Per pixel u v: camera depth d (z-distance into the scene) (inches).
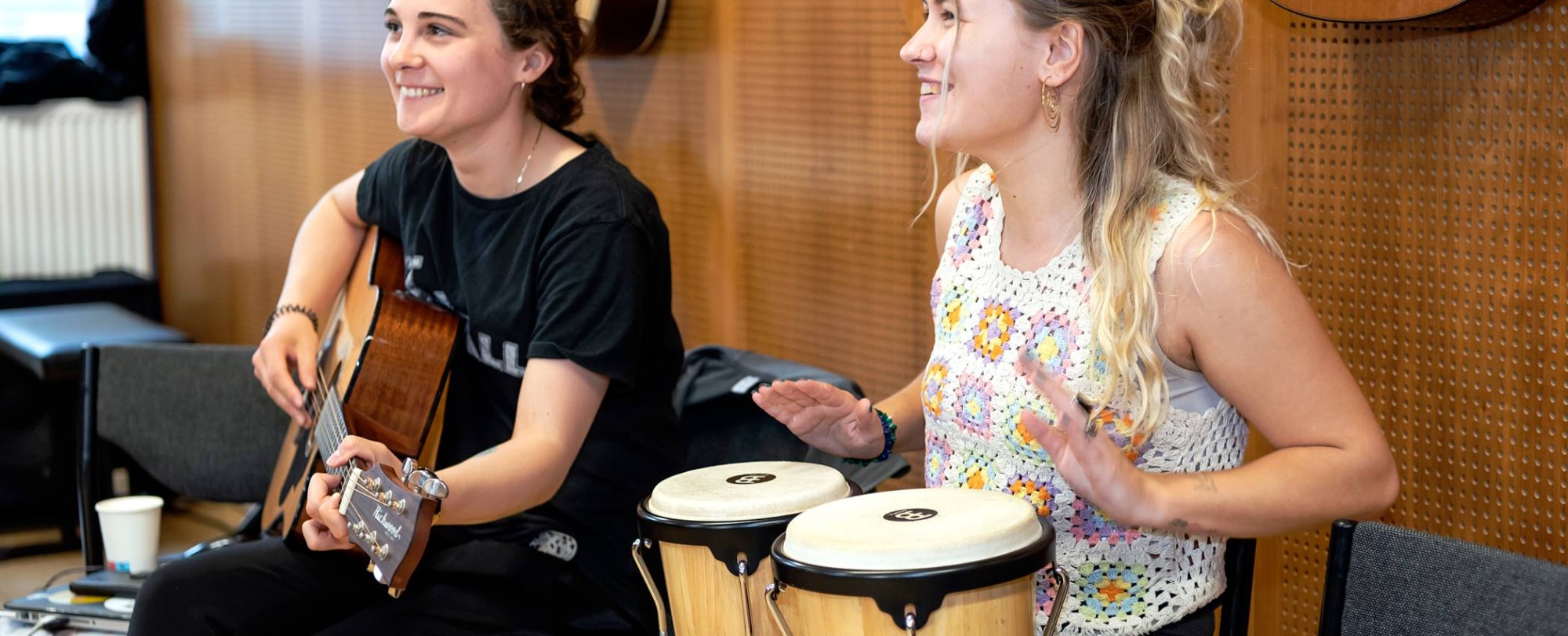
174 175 205.8
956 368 61.9
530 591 78.3
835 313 106.4
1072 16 55.5
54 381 149.8
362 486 64.1
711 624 57.5
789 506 56.9
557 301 75.4
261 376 90.1
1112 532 59.2
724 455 88.9
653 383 81.6
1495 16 66.6
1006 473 60.4
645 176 122.2
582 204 77.1
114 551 94.7
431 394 80.0
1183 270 55.0
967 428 61.4
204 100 194.1
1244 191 80.0
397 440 78.8
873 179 101.1
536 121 81.6
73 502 154.7
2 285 187.0
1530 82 67.1
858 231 103.2
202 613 76.2
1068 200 58.7
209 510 169.6
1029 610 51.1
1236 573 60.9
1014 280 60.4
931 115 58.9
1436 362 73.0
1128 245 55.6
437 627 75.7
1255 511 52.4
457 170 80.8
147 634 75.9
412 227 85.8
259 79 179.2
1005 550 49.5
